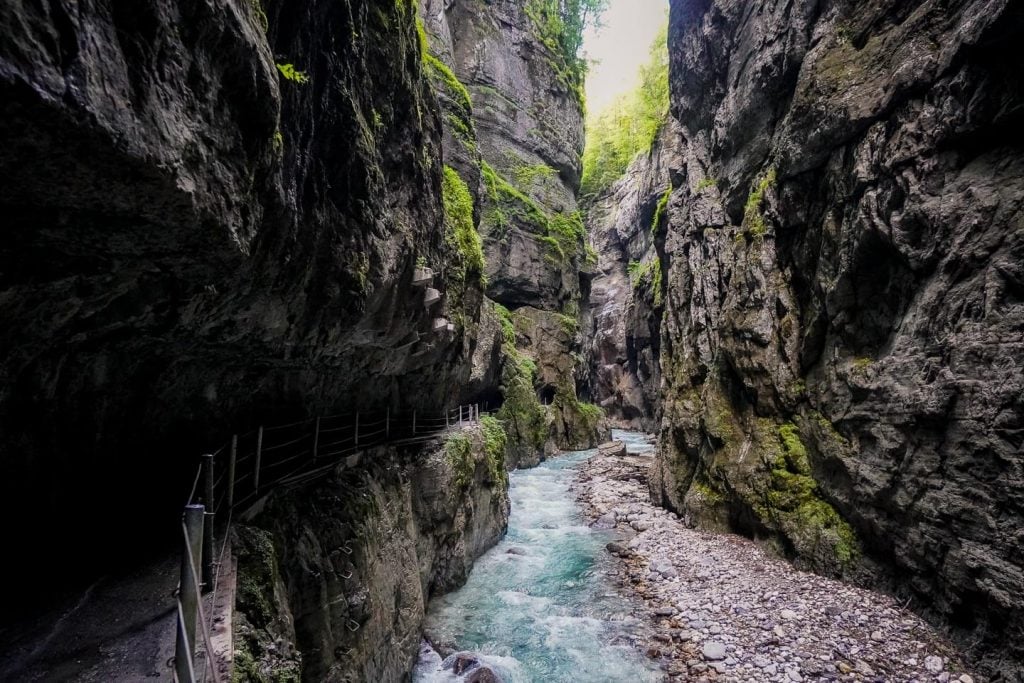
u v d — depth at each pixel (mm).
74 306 3688
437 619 10672
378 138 7055
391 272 7801
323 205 5566
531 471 26766
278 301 5715
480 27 36438
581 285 44844
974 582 8477
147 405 5594
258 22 3660
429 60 21281
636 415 46688
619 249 55938
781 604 10844
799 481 13383
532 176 39062
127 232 3211
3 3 1817
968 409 8680
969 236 9039
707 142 20578
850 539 11883
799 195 14125
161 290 4148
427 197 9859
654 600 11578
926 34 10344
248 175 3777
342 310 7051
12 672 3086
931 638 9211
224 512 5074
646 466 25953
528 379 30641
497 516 15789
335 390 9641
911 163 10461
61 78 2055
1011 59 8570
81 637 3482
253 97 3596
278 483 6586
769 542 13789
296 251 5352
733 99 17703
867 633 9562
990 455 8258
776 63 15164
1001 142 9031
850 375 11859
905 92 10586
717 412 16656
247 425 7570
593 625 10484
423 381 14008
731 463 15562
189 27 2883
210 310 4906
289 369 7781
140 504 5699
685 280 21234
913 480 9906
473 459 14008
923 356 9828
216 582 3986
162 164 2719
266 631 4383
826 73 12758
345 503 7473
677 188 22828
